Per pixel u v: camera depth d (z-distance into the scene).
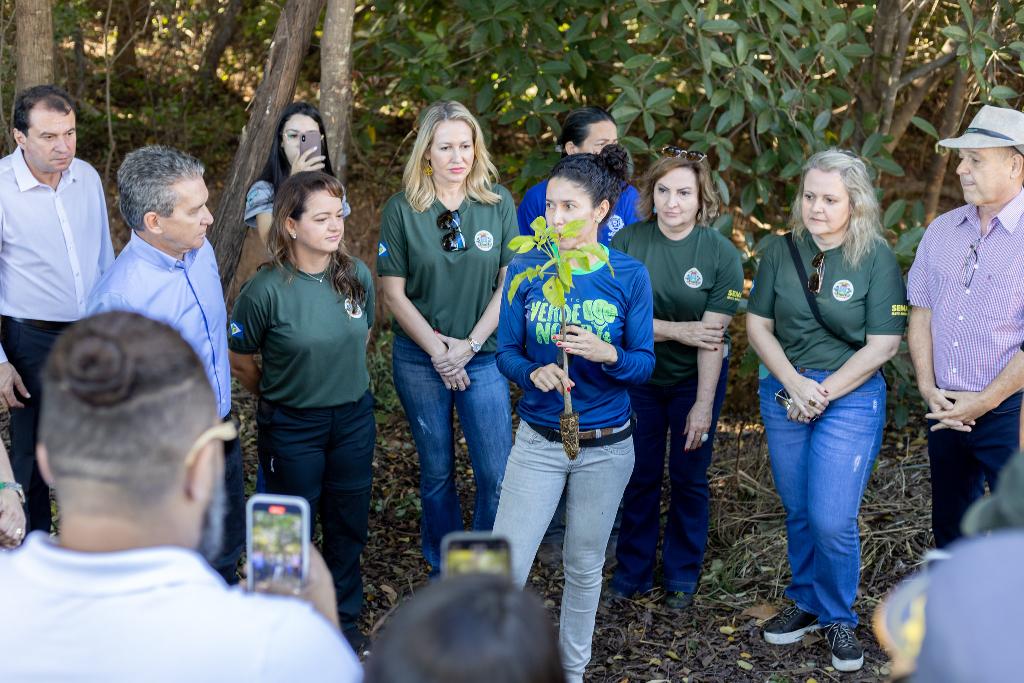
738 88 5.39
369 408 3.87
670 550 4.45
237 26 8.95
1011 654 1.12
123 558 1.33
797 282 3.86
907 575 4.46
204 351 3.42
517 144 8.38
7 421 5.55
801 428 3.96
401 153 7.66
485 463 4.36
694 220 4.21
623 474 3.51
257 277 3.58
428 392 4.29
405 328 4.21
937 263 3.82
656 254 4.21
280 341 3.57
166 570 1.33
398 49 6.09
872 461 3.88
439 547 4.44
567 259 3.24
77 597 1.32
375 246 7.53
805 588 4.08
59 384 1.34
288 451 3.69
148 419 1.34
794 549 4.10
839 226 3.74
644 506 4.44
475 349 4.20
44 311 4.00
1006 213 3.64
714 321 4.20
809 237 3.90
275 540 1.66
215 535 1.54
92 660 1.30
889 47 6.36
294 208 3.49
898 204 5.36
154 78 8.88
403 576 4.54
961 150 3.63
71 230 4.01
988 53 5.61
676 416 4.33
